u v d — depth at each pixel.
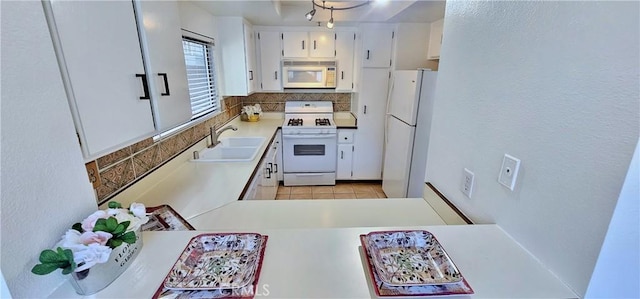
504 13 0.91
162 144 1.83
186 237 0.91
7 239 0.58
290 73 3.63
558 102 0.73
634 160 0.58
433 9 2.55
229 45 2.95
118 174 1.40
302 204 1.43
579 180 0.69
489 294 0.69
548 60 0.75
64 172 0.71
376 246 0.85
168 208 1.15
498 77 0.95
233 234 0.89
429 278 0.73
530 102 0.82
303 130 3.63
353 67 3.72
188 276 0.73
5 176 0.57
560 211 0.74
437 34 3.13
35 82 0.63
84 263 0.63
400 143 3.02
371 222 1.25
